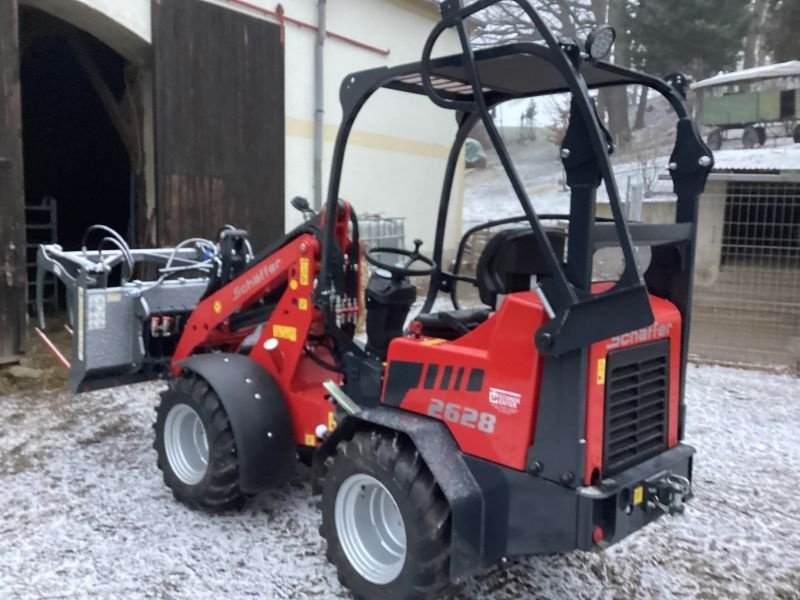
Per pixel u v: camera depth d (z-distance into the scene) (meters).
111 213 11.66
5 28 6.09
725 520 3.87
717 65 16.53
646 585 3.21
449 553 2.63
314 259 3.51
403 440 2.81
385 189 11.38
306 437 3.57
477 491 2.65
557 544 2.51
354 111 3.08
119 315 4.43
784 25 17.08
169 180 7.84
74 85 11.02
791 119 11.18
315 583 3.12
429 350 2.87
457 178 12.92
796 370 7.04
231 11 8.35
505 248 2.88
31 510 3.73
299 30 9.46
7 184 6.20
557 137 23.02
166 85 7.73
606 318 2.35
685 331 2.99
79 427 5.09
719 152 11.45
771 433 5.29
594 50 2.44
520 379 2.57
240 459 3.46
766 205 7.94
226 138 8.45
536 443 2.55
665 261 3.04
